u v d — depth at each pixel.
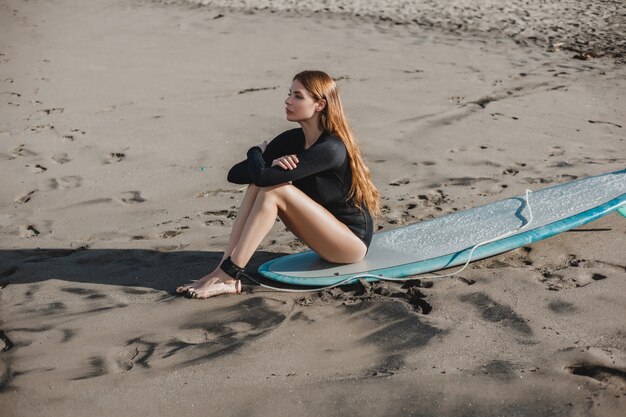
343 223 4.17
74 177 6.25
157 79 9.27
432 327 3.63
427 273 4.29
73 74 9.49
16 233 5.11
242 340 3.58
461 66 10.03
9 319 3.88
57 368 3.38
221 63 10.03
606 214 4.88
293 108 3.96
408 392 3.07
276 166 3.88
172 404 3.06
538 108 8.20
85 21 12.72
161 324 3.79
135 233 5.09
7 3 14.43
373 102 8.32
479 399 3.01
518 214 4.75
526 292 3.97
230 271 4.05
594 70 9.94
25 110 8.12
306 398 3.06
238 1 14.55
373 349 3.46
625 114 8.02
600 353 3.33
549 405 2.95
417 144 6.98
